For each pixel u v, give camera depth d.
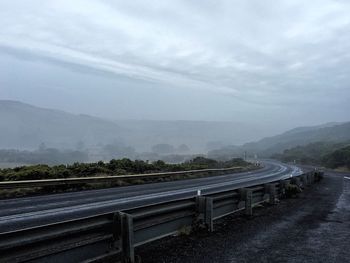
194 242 7.80
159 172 32.56
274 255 7.16
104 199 15.31
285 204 14.82
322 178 37.94
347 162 76.62
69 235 5.28
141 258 6.54
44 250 4.93
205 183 26.94
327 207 14.78
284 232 9.34
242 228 9.52
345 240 8.82
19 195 16.52
